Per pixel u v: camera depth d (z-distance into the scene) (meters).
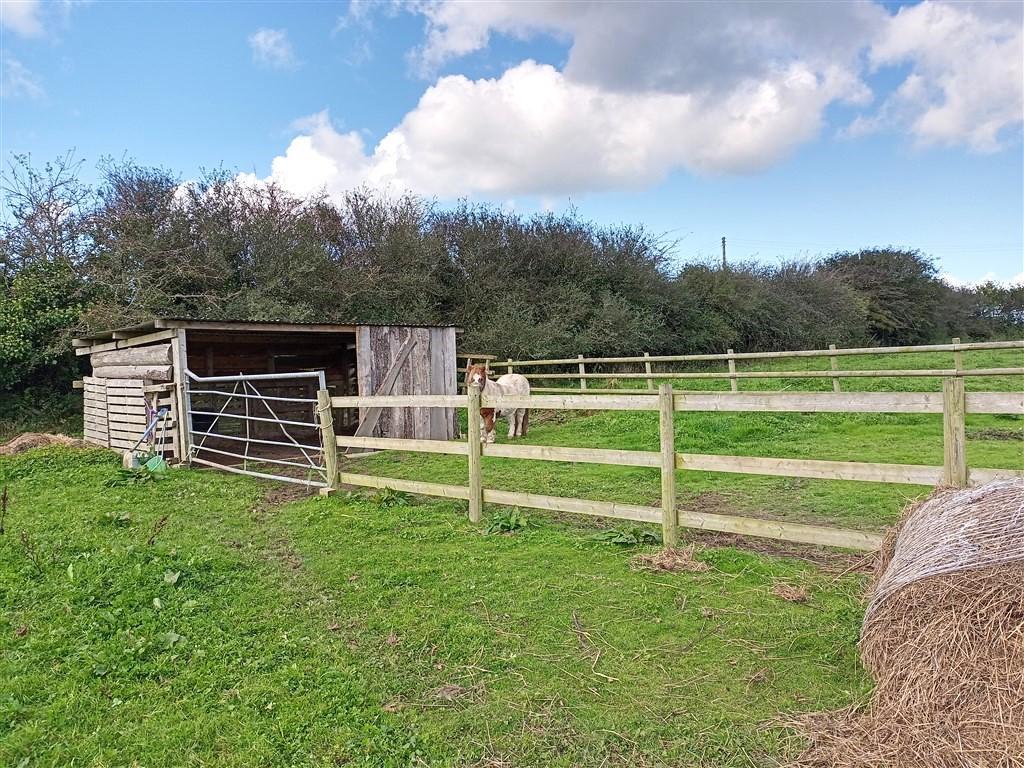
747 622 3.46
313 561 4.66
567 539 4.91
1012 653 2.18
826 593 3.78
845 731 2.42
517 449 5.29
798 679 2.91
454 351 11.47
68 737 2.62
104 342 11.35
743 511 5.55
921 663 2.34
